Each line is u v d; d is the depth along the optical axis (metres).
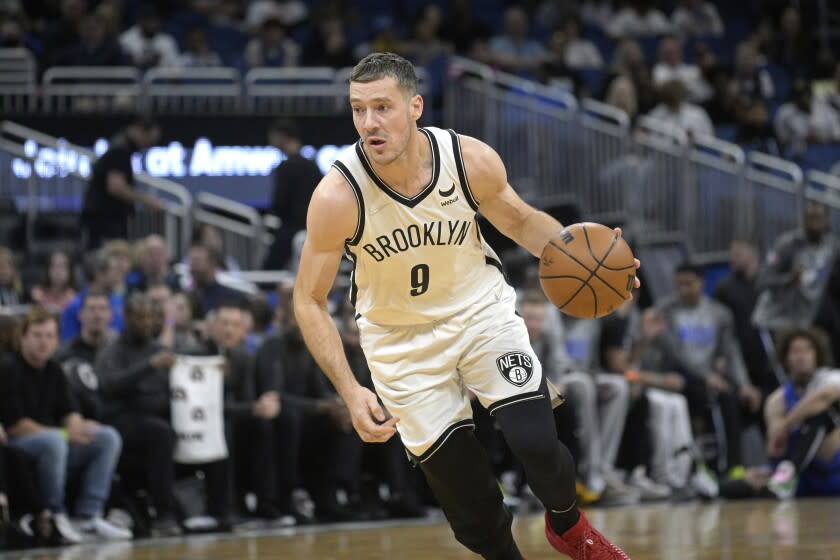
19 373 14.80
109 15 27.88
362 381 17.12
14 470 14.37
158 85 26.69
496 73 27.58
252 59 29.02
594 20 34.00
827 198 25.12
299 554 12.29
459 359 7.95
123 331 16.03
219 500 15.98
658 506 18.17
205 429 15.64
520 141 25.98
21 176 23.45
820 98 30.69
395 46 29.64
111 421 15.61
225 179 26.02
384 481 17.55
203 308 17.77
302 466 17.27
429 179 7.70
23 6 30.50
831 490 18.50
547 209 25.47
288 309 17.38
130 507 15.73
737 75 31.23
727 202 25.08
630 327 20.97
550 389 8.05
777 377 21.53
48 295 18.80
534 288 19.75
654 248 24.88
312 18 30.69
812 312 21.83
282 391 16.89
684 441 19.47
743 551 11.34
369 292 8.02
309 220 7.74
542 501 7.86
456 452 7.87
